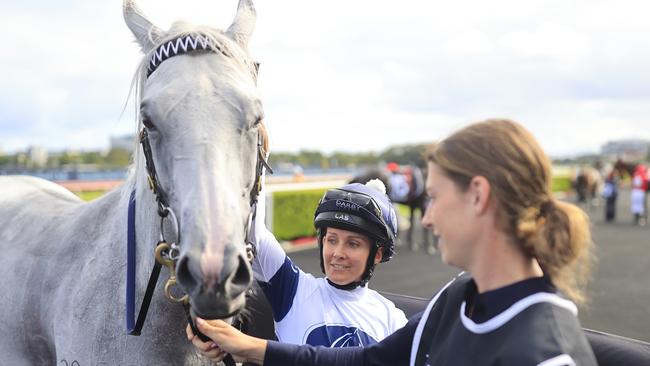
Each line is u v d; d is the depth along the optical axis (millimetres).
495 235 918
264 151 1502
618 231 12117
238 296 1139
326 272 1681
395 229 1717
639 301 5605
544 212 904
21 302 1761
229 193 1156
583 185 17984
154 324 1442
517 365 806
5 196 2225
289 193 9578
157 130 1231
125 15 1500
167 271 1423
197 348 1506
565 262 879
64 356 1562
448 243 967
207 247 1076
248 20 1527
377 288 6098
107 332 1474
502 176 884
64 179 14156
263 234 1666
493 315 904
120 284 1487
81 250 1665
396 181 9000
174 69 1279
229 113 1229
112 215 1662
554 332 825
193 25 1420
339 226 1609
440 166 973
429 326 1110
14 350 1797
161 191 1282
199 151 1171
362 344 1602
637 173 13875
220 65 1298
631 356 1642
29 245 1860
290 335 1640
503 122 958
